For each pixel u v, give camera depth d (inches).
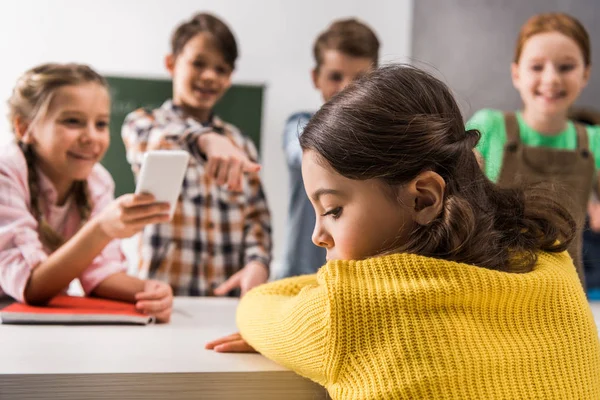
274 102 102.9
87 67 51.2
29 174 48.9
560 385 25.3
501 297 25.7
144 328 40.0
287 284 36.9
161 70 99.9
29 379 27.3
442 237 26.5
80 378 27.7
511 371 24.6
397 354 24.3
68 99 48.3
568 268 30.1
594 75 102.5
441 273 25.5
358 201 27.1
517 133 66.0
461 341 24.5
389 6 103.9
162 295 44.3
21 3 95.9
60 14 97.0
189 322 42.8
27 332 37.2
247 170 50.3
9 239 44.8
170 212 41.4
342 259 27.6
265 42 102.3
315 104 103.8
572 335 26.7
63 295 48.1
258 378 29.5
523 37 66.2
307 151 28.4
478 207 27.9
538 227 31.5
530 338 25.8
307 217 76.8
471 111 102.5
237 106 93.4
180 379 28.7
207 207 73.4
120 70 98.8
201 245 72.9
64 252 42.6
